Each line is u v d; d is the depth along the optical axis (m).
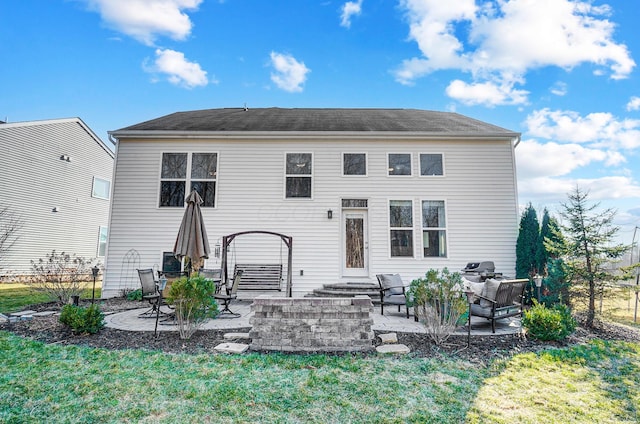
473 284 6.62
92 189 19.02
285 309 4.91
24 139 15.41
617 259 6.89
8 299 9.73
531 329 5.53
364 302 4.92
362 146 10.77
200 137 10.75
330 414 3.06
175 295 5.27
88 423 2.86
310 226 10.41
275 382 3.68
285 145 10.78
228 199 10.54
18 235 14.99
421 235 10.38
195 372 3.92
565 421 3.03
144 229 10.44
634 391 3.70
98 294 11.06
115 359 4.32
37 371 3.89
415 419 3.00
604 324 7.13
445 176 10.62
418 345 5.07
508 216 10.45
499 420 3.01
